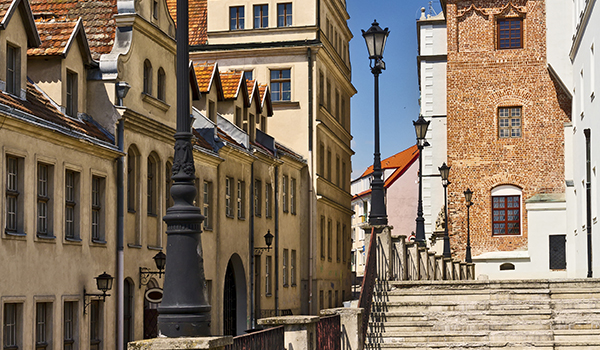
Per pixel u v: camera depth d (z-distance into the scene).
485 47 45.72
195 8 47.66
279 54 44.31
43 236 19.31
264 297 36.19
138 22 24.69
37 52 21.80
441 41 52.25
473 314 17.44
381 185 20.56
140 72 24.94
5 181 17.77
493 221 45.09
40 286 18.95
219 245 30.61
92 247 21.58
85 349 20.92
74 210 21.08
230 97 35.03
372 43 21.20
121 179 23.14
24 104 19.72
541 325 16.95
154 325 24.33
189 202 9.35
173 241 9.18
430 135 51.81
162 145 26.08
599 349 15.92
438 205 51.38
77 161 21.00
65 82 22.14
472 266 39.25
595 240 32.06
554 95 44.94
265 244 36.47
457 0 46.09
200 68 33.03
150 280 24.55
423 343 16.30
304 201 43.56
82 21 23.73
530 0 45.28
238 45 44.47
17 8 20.02
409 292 18.84
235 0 44.97
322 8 45.56
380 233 19.80
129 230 23.70
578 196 38.72
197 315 9.02
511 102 45.34
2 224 17.53
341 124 51.22
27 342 18.31
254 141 37.56
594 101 32.19
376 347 16.28
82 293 20.92
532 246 44.00
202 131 30.77
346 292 51.94
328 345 12.47
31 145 18.86
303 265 42.97
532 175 44.91
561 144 44.78
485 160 45.34
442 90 51.97
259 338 9.74
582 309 17.77
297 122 43.97
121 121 23.25
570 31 42.91
